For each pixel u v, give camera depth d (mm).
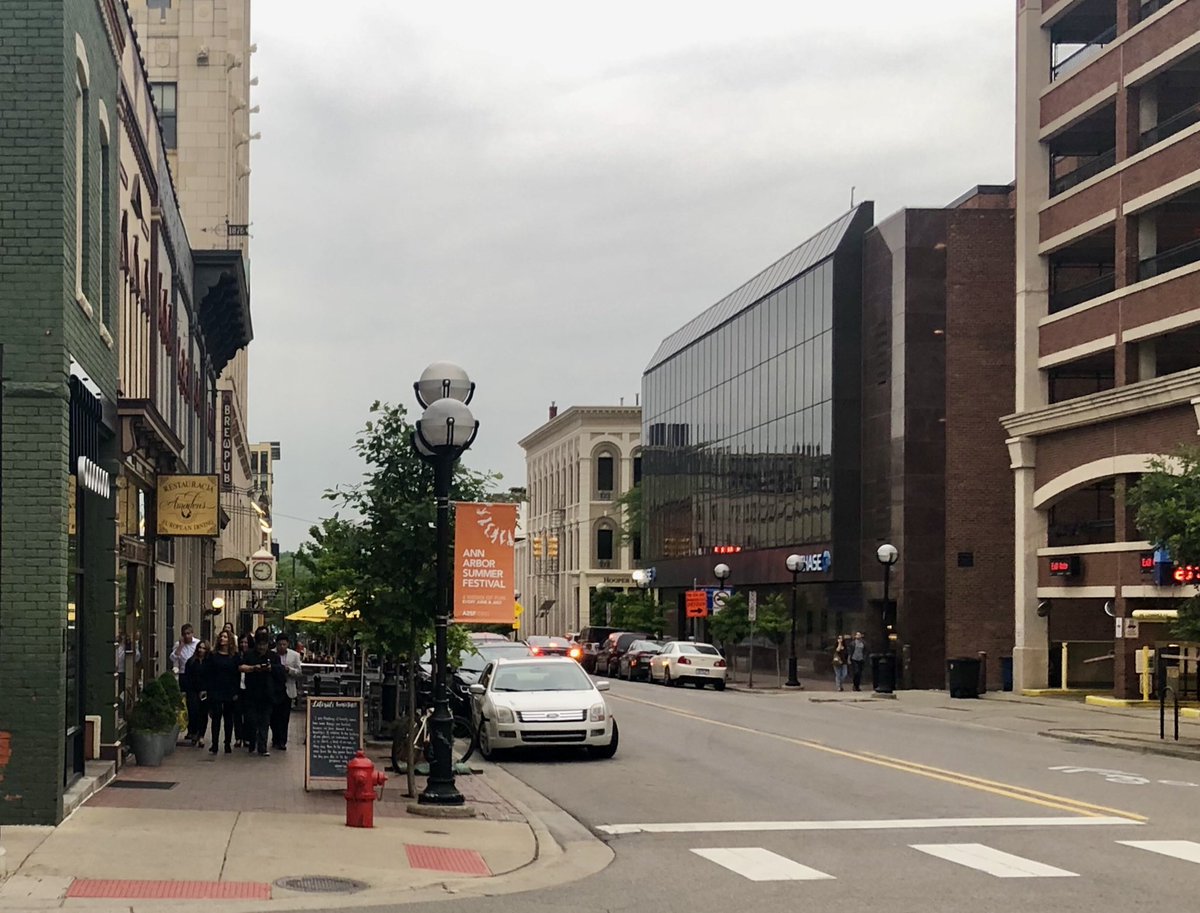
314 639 50281
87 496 18375
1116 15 42719
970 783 19500
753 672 64938
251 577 46000
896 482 50688
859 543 54656
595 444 101125
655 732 28375
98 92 17031
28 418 13711
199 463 37781
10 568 13594
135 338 22578
